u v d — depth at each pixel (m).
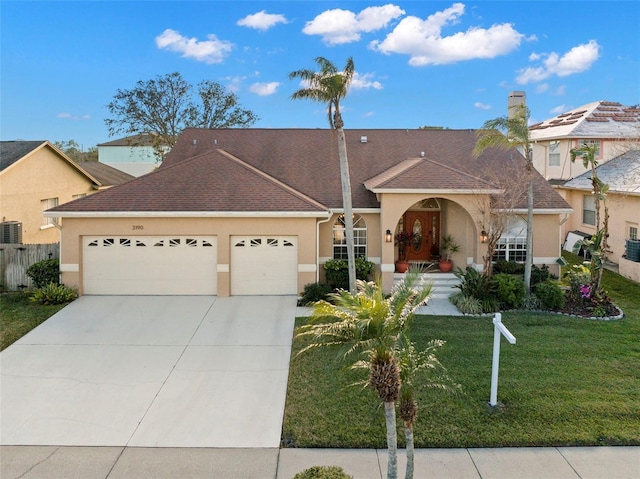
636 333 13.46
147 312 15.38
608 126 28.17
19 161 22.06
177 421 8.88
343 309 6.48
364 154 21.92
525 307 15.86
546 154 31.05
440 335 13.25
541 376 10.50
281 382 10.51
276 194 17.42
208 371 11.09
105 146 43.69
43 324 14.14
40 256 17.77
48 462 7.58
